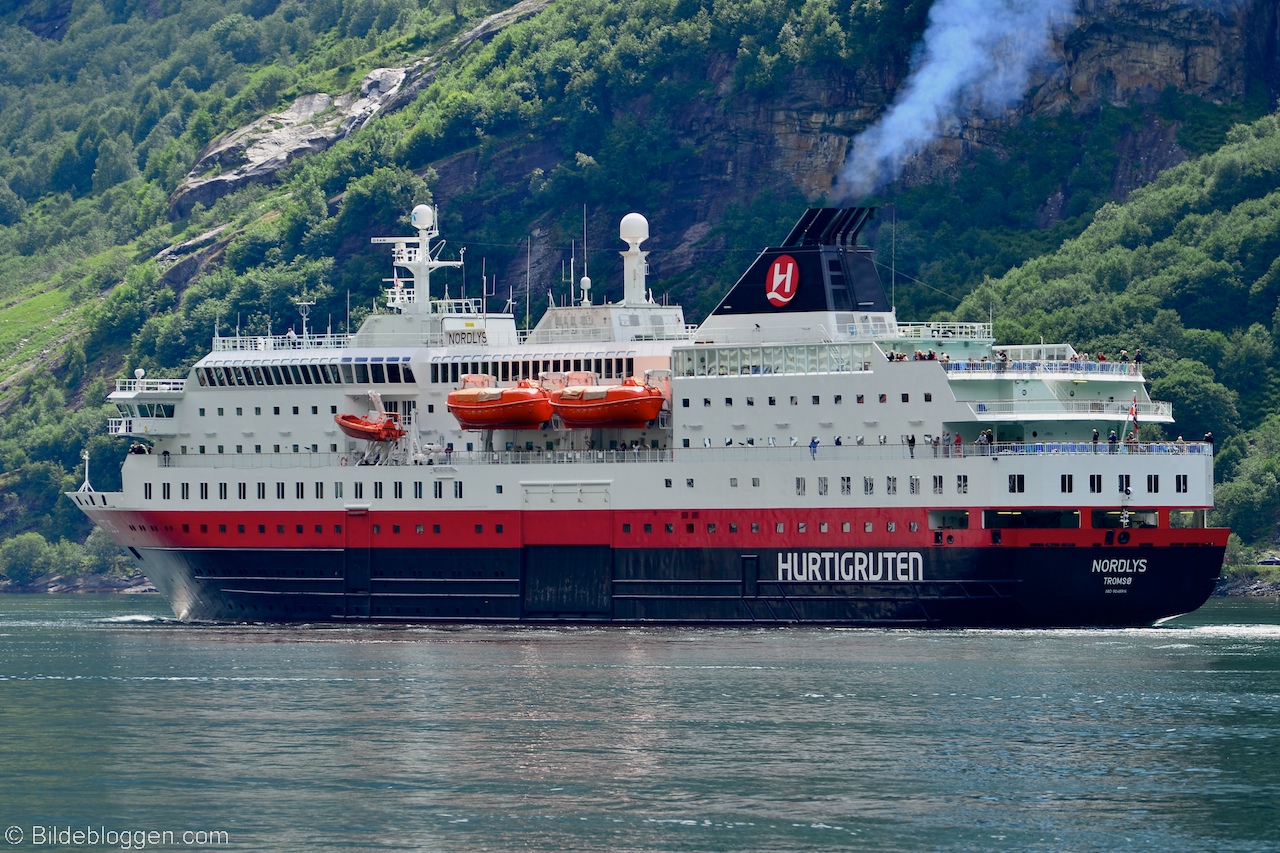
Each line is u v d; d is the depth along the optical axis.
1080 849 188.62
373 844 191.00
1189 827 195.75
